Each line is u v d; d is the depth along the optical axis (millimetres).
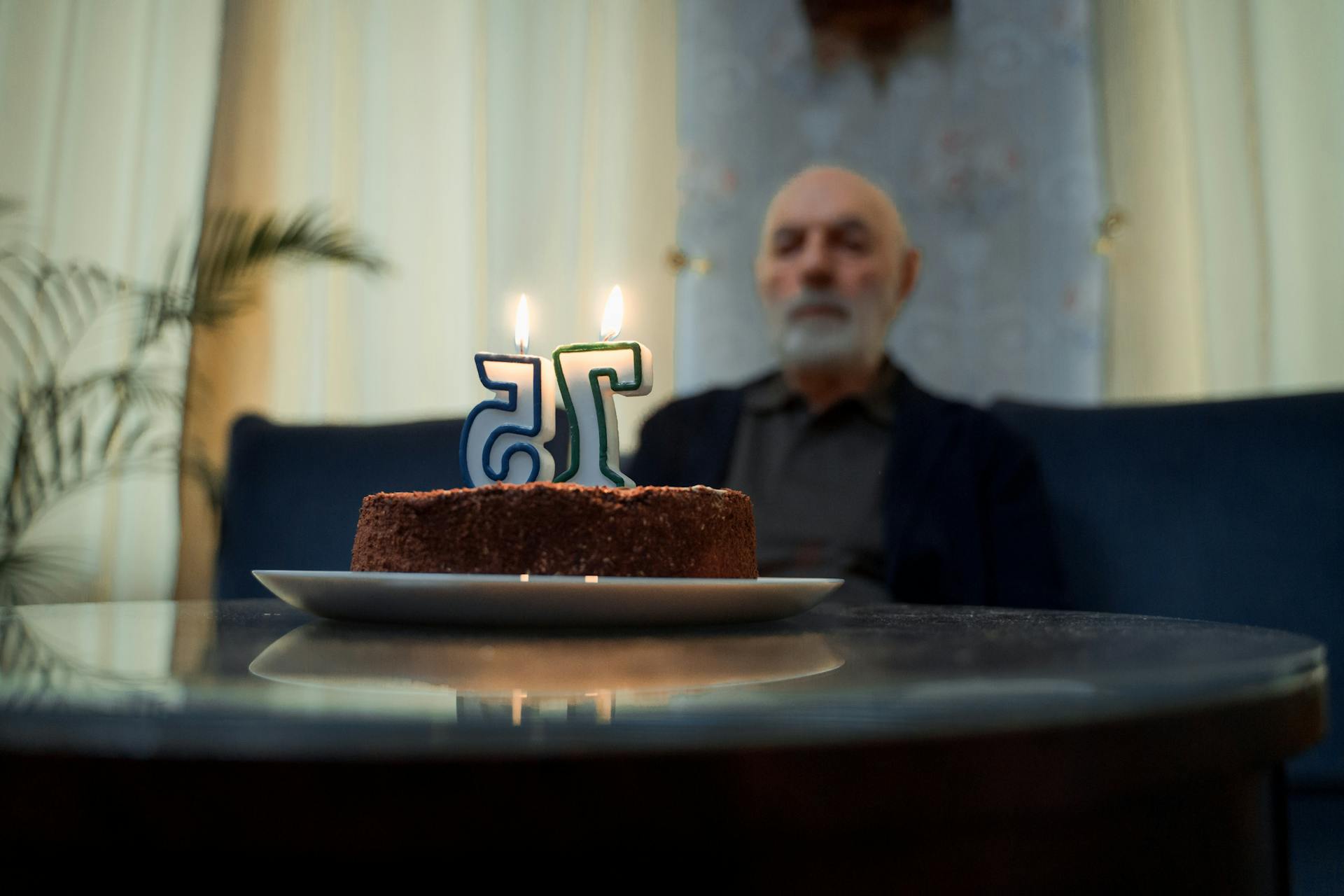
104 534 2574
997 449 1792
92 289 2627
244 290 2521
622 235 2734
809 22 2703
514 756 315
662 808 319
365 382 2711
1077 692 400
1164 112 2643
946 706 374
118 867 318
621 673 483
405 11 2799
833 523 1825
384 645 612
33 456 2322
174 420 2621
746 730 340
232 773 312
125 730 328
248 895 314
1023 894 367
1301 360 2553
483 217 2732
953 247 2719
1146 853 407
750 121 2783
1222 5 2617
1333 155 2549
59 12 2680
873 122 2756
